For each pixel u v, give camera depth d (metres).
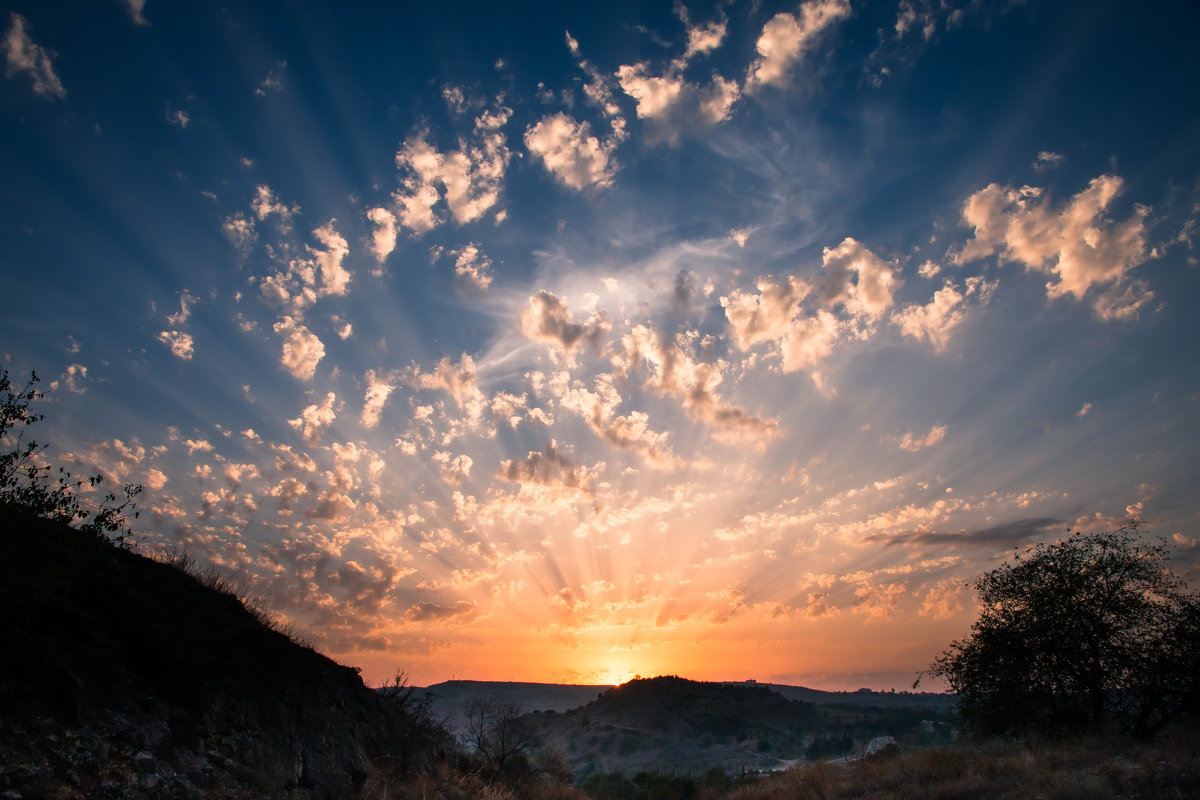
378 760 17.55
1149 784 13.54
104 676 10.09
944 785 17.36
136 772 8.88
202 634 13.72
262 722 12.89
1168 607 23.44
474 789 20.20
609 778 68.62
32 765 7.61
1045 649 24.61
